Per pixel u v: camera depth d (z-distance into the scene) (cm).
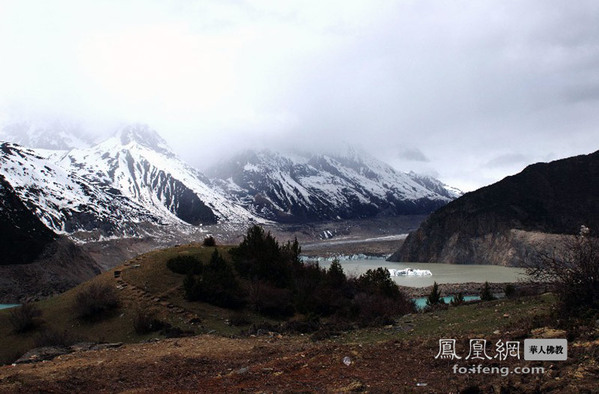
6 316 4109
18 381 1341
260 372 1266
